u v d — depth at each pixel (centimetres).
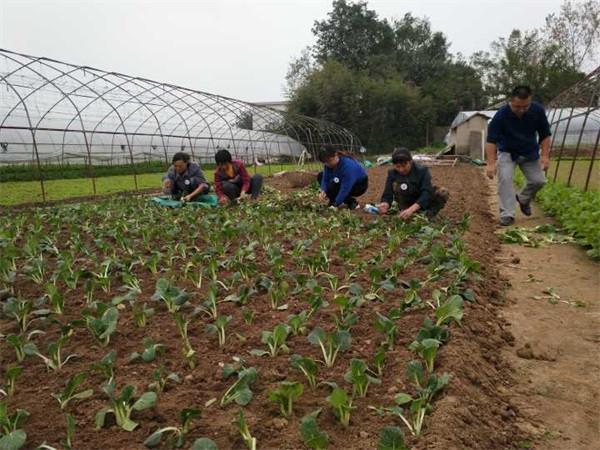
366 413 253
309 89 4584
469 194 1245
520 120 784
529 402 286
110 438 241
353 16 6319
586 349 353
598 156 1500
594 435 255
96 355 332
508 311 428
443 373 280
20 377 306
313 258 490
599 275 527
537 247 662
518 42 4966
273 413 256
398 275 484
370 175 2005
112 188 1748
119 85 1566
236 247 636
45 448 232
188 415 234
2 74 1349
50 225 839
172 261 574
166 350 334
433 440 221
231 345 337
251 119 2450
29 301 396
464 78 5653
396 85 4703
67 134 2297
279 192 1280
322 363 307
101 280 453
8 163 2078
